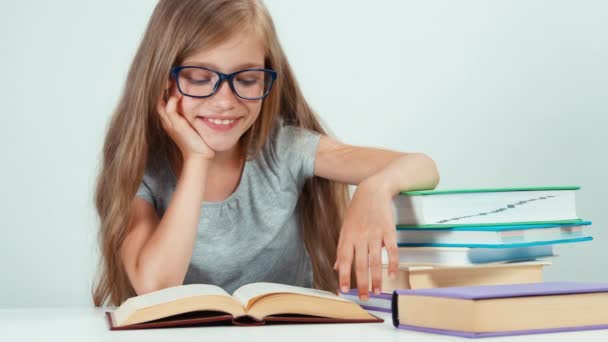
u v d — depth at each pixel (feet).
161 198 5.59
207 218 5.66
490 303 2.86
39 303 10.68
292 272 6.14
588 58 11.03
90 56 10.70
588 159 11.08
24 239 10.69
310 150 5.77
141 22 10.71
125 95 5.50
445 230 3.95
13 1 10.63
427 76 11.06
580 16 11.00
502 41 11.03
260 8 5.11
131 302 3.48
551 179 11.09
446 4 11.03
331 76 11.12
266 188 5.79
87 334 3.11
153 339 2.90
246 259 5.83
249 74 4.91
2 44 10.60
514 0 11.05
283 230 5.93
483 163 11.05
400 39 11.07
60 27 10.68
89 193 10.48
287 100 5.94
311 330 3.11
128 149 5.26
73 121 10.69
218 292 3.40
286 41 11.05
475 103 11.07
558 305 2.98
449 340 2.81
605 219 11.02
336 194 6.03
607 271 10.96
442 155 11.05
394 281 3.92
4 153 10.64
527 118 11.07
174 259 4.66
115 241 5.26
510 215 4.12
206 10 4.83
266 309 3.29
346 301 3.40
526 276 3.96
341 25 11.12
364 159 5.35
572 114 11.08
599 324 3.07
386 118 11.09
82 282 10.68
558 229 4.16
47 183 10.69
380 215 3.96
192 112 4.94
